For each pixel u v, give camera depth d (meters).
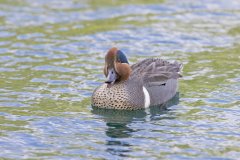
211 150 13.74
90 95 17.23
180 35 22.05
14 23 23.08
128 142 14.19
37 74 18.64
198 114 15.95
